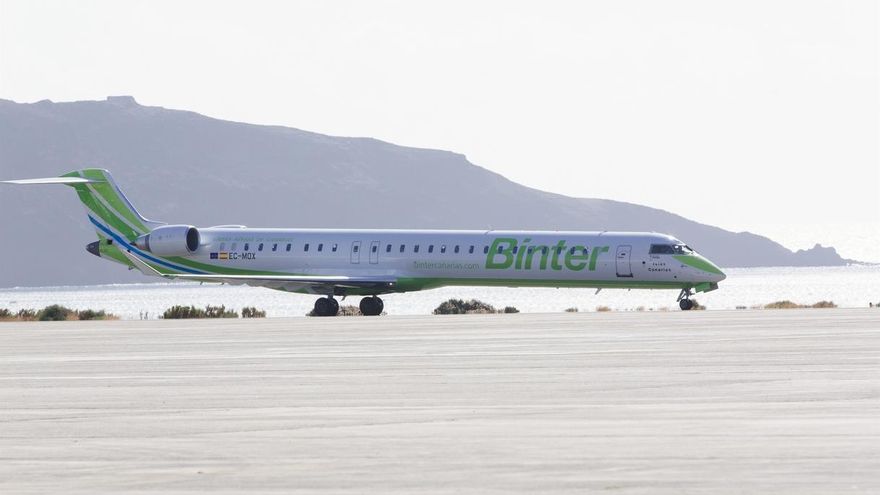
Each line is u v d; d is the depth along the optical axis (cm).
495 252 16900
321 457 4069
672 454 4012
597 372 6925
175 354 8969
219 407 5522
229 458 4081
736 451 4050
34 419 5178
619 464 3850
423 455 4075
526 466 3841
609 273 16412
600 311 17850
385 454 4106
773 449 4078
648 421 4803
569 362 7638
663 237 16425
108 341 10775
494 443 4303
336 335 11144
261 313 18888
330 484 3600
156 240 18375
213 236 18500
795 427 4566
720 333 10369
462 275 17112
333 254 17800
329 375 7025
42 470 3888
